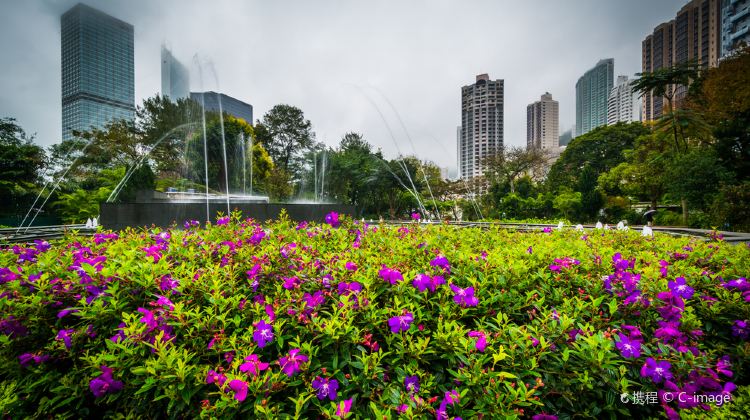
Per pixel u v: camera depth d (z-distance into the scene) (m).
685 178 16.12
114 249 2.68
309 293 1.83
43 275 1.86
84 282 1.86
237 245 2.64
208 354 1.53
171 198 12.74
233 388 1.28
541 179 39.12
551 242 3.13
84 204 17.52
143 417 1.54
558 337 1.51
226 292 1.86
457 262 2.24
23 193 20.89
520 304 1.83
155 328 1.56
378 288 1.87
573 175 36.41
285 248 2.39
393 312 1.65
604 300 1.89
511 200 24.78
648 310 1.78
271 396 1.41
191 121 24.30
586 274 2.14
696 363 1.47
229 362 1.48
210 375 1.35
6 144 22.95
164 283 1.87
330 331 1.47
